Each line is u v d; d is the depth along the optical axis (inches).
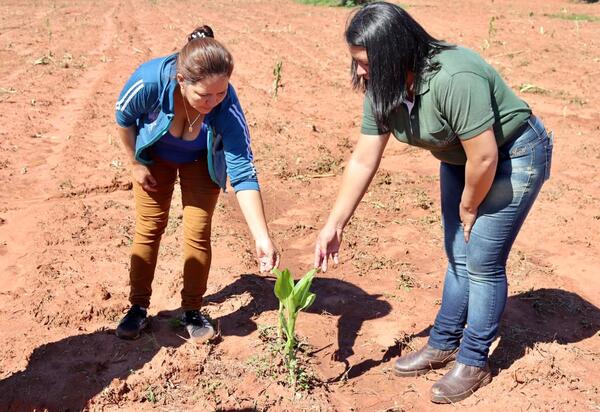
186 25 706.2
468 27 626.5
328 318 163.0
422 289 178.7
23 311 162.9
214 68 119.0
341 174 269.7
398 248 201.9
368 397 135.6
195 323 150.8
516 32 597.0
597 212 229.3
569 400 131.3
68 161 274.8
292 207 235.3
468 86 109.0
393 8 110.7
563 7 866.8
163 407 130.6
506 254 128.1
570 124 332.5
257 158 281.0
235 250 197.8
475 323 131.4
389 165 281.7
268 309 165.3
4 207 228.2
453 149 122.2
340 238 130.6
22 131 318.0
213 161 136.3
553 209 231.8
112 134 319.9
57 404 131.0
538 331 157.5
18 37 607.2
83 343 149.9
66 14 811.4
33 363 142.5
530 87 391.5
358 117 353.4
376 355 149.3
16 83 418.0
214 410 129.0
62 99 383.9
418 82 112.5
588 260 195.0
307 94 400.8
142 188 143.2
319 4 943.0
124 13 824.3
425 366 142.6
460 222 134.1
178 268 186.1
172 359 142.1
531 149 121.2
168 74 127.6
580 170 271.0
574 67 457.1
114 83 426.9
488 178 115.5
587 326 160.9
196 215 143.1
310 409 129.3
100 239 205.3
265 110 360.2
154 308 166.2
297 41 594.6
